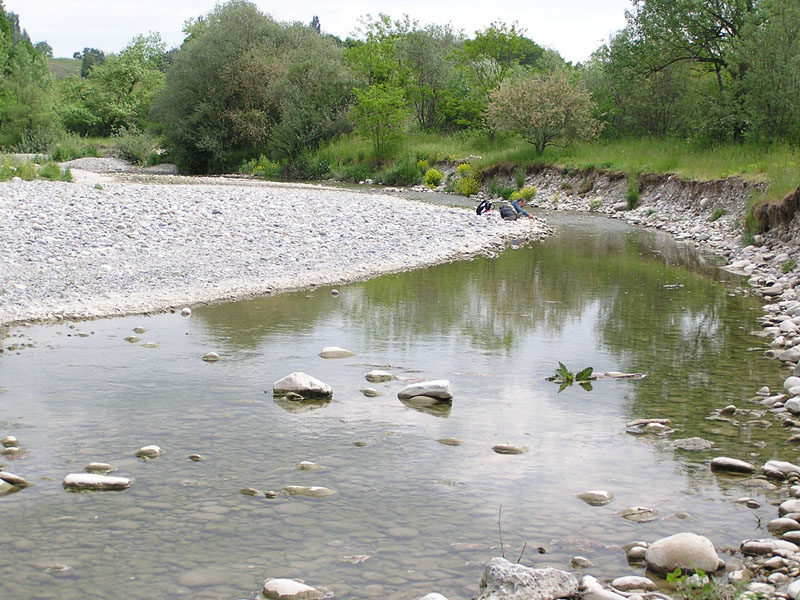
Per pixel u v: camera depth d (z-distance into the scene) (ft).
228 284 38.42
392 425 20.34
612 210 81.66
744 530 14.57
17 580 12.60
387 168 120.26
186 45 164.04
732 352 28.04
